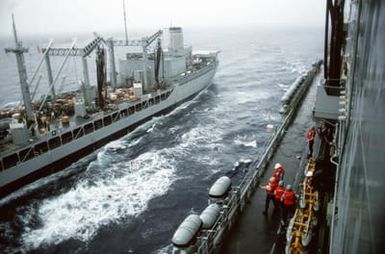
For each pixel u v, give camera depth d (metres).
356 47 5.68
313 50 175.00
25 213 28.19
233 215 14.66
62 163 36.41
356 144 3.71
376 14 2.84
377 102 2.44
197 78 67.00
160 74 60.81
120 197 29.81
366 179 2.55
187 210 27.05
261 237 13.52
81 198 30.17
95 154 40.09
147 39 53.84
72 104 44.62
